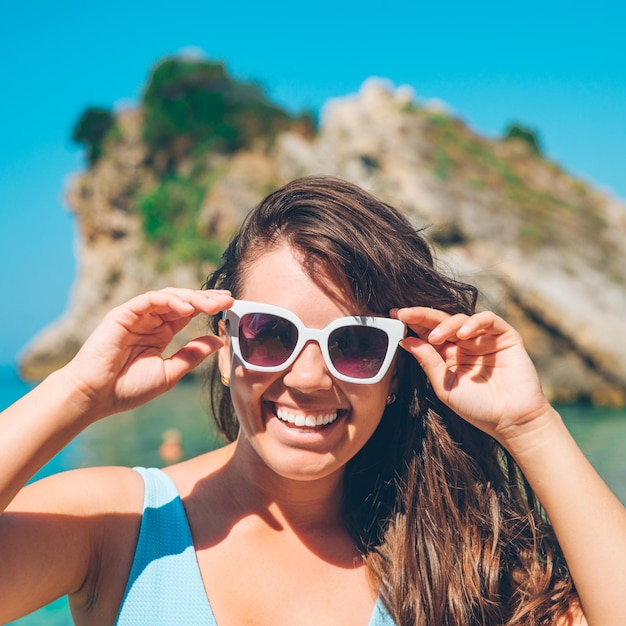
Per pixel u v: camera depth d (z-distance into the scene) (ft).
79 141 126.52
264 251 7.72
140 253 118.32
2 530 6.59
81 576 7.22
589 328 71.56
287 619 7.43
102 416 6.97
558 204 89.04
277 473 7.73
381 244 7.88
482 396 7.81
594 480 7.55
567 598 8.10
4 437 6.52
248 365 7.31
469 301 9.25
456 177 87.61
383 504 8.66
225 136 119.96
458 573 8.34
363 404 7.47
